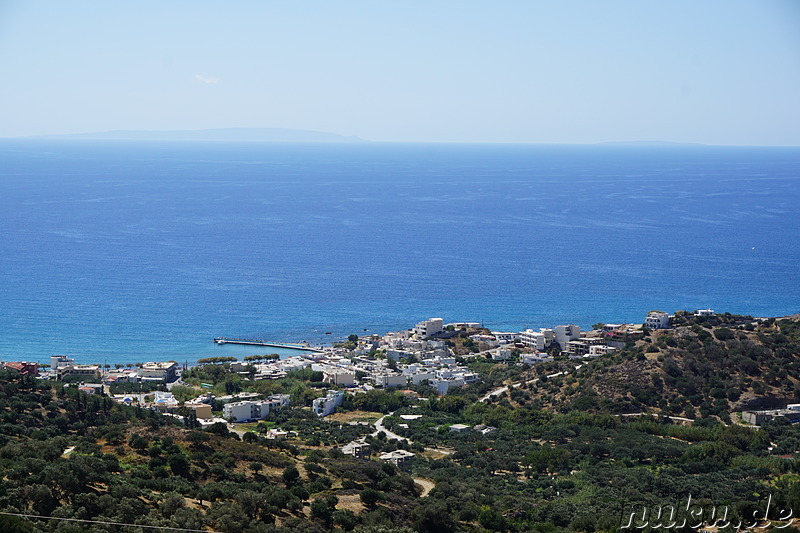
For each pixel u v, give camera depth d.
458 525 134.12
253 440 169.12
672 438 193.50
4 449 137.38
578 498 151.62
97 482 125.56
